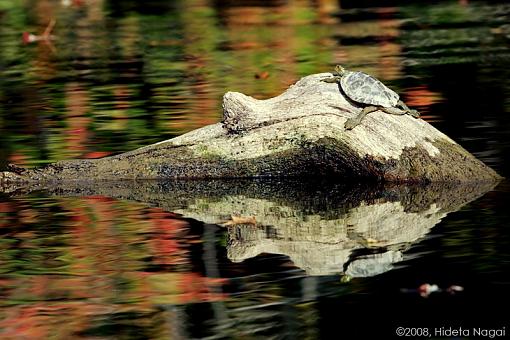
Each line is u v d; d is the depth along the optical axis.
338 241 15.12
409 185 18.20
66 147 21.09
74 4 43.28
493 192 17.48
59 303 13.04
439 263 13.91
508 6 39.25
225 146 18.75
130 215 16.89
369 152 18.12
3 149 21.11
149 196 18.14
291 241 15.23
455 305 12.51
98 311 12.78
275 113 18.44
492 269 13.56
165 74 28.81
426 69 28.06
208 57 31.38
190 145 18.97
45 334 12.15
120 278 13.84
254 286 13.37
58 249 15.13
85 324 12.38
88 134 22.09
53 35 36.44
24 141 21.72
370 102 18.16
